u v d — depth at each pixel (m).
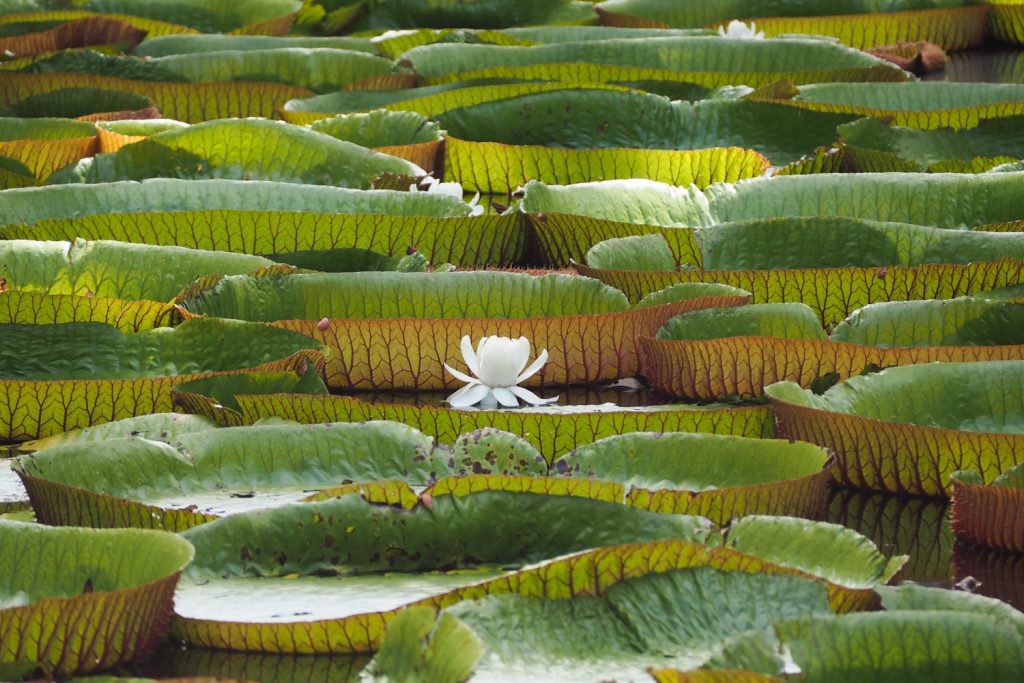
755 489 5.43
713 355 7.41
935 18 17.97
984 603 4.36
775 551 4.86
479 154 12.04
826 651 4.02
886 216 10.30
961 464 6.30
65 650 4.32
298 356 7.10
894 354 7.22
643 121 13.21
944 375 6.78
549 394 7.78
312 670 4.39
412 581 4.86
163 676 4.38
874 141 12.15
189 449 5.95
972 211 10.23
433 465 6.00
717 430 6.65
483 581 4.39
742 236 9.41
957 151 12.42
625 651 4.23
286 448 6.02
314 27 20.47
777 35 17.86
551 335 7.86
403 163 11.17
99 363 7.43
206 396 6.81
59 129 12.53
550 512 5.03
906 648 4.03
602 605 4.36
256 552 4.96
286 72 15.55
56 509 5.51
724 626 4.32
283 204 9.88
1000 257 9.02
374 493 5.11
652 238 9.27
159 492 5.79
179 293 8.36
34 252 8.38
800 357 7.33
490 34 17.14
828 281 8.48
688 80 14.72
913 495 6.46
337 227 9.28
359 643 4.46
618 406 7.36
